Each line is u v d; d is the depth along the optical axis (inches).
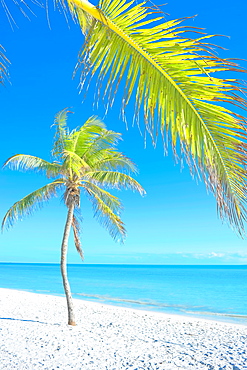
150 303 1166.3
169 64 67.1
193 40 63.6
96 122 550.9
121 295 1433.3
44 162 533.0
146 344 436.5
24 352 367.6
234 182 63.0
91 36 74.7
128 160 519.2
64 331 488.7
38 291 1475.1
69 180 542.9
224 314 927.7
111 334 492.1
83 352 381.4
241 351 409.7
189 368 338.3
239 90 61.3
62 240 549.6
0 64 108.2
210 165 64.8
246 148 61.2
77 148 555.8
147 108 70.0
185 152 66.9
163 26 66.8
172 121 68.0
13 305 779.4
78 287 1865.2
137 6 68.9
